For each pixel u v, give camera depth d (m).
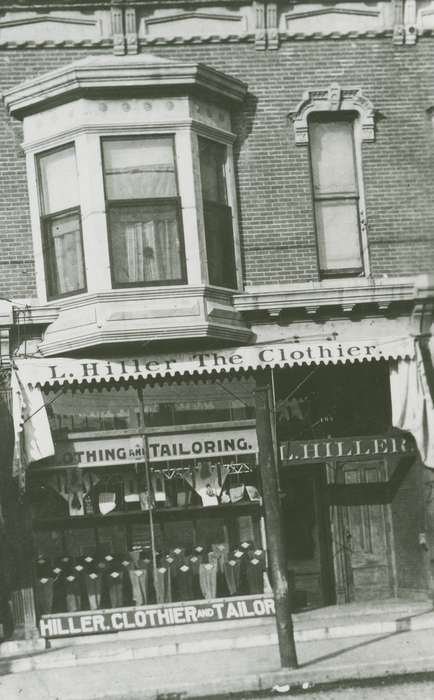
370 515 14.86
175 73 13.20
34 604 13.25
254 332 13.91
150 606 13.56
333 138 14.60
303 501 14.80
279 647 11.59
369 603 14.53
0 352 13.38
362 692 10.53
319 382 14.50
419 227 14.49
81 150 13.10
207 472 14.05
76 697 10.93
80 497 13.76
